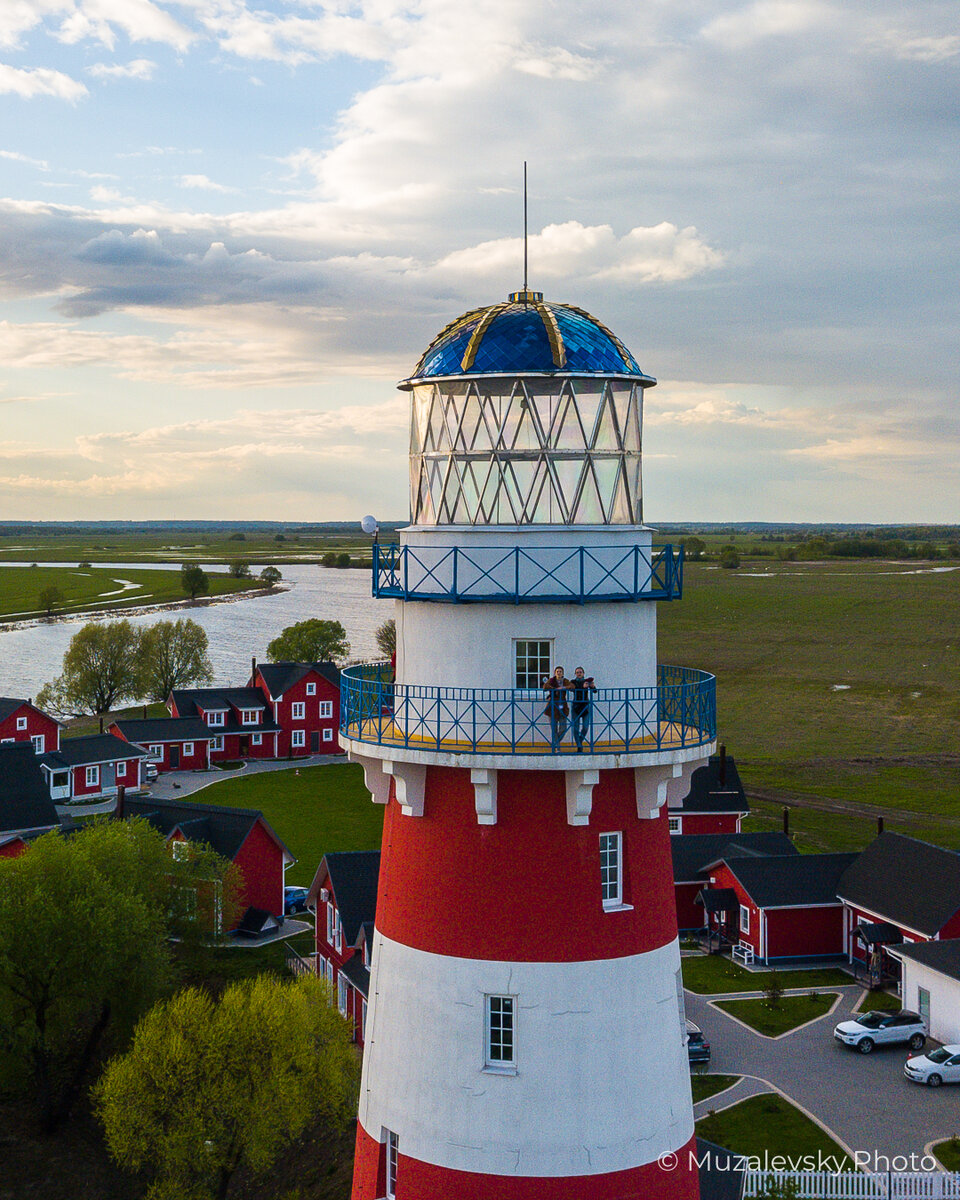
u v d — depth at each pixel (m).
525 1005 16.38
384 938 17.77
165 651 139.38
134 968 45.56
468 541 16.94
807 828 84.62
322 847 80.38
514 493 17.14
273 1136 35.50
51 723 100.38
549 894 16.52
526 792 16.66
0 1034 42.91
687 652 178.88
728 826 76.31
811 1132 40.69
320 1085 37.09
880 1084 45.03
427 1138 16.67
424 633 17.41
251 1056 36.41
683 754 16.95
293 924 65.50
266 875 65.62
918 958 50.47
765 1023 51.59
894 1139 40.12
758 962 59.75
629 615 17.28
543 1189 16.11
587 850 16.72
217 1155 36.00
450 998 16.67
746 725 128.38
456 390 17.42
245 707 115.25
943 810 90.81
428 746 16.78
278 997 37.97
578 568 16.81
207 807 67.62
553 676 16.72
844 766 107.81
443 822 17.03
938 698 143.50
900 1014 49.62
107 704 138.75
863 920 58.81
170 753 109.38
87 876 45.66
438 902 16.91
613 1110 16.38
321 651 142.75
